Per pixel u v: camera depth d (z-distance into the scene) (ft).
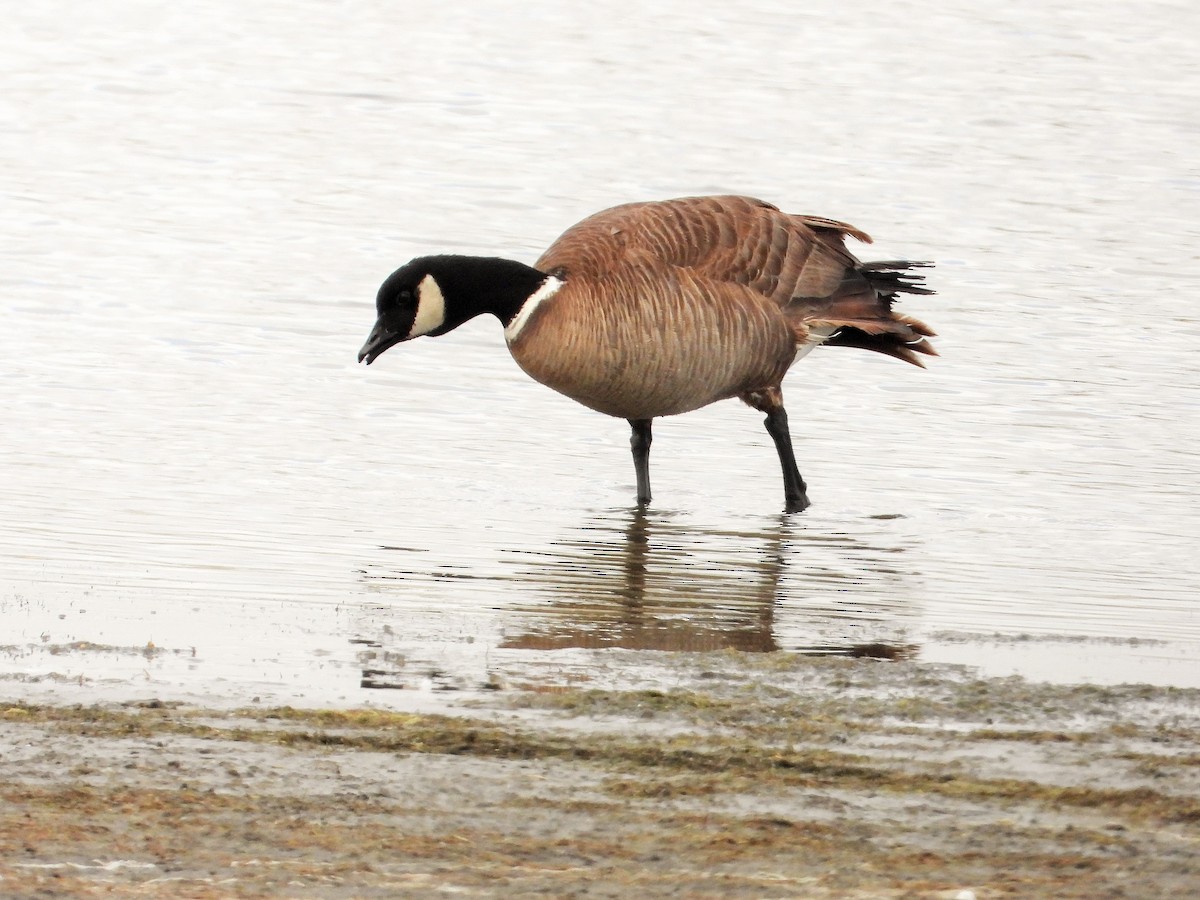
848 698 34.83
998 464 57.52
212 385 62.95
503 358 68.33
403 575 44.19
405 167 99.71
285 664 36.29
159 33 137.28
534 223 88.38
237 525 48.32
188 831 27.40
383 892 25.25
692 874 26.22
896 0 152.87
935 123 113.80
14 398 59.98
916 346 55.67
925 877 26.27
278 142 105.19
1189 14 148.15
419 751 31.35
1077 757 31.68
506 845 27.27
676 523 50.88
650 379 51.52
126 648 37.11
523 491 53.72
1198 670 37.99
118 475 52.65
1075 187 98.68
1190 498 54.13
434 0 152.46
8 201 88.48
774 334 53.21
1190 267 83.30
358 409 61.36
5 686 34.22
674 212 53.26
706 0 153.07
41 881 25.21
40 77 121.29
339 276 77.92
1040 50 135.44
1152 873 26.55
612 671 36.35
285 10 147.54
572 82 124.26
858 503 53.47
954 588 44.75
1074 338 71.97
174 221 86.48
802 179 99.30
